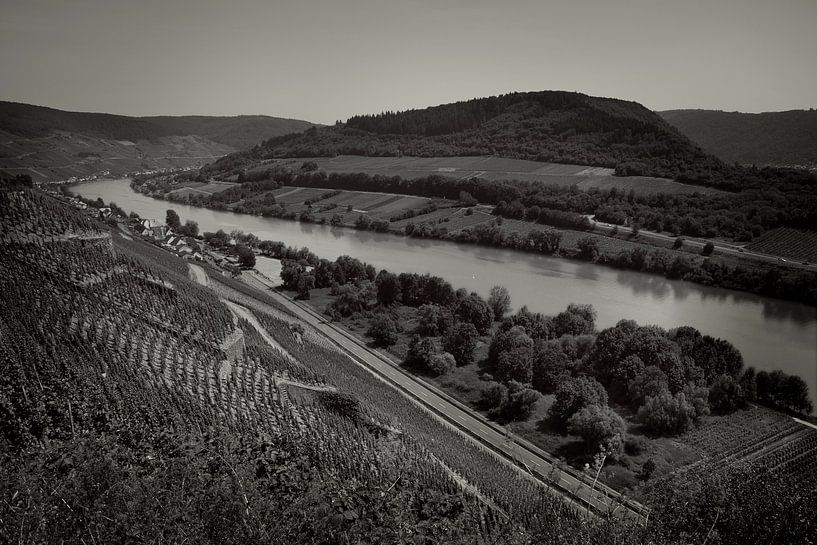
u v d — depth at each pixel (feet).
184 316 391.65
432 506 141.79
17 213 468.34
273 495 148.25
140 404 254.27
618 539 109.40
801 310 624.18
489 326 594.24
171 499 118.62
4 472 124.26
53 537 100.53
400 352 556.10
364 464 257.75
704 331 564.30
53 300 337.52
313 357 447.42
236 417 278.05
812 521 119.44
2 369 252.83
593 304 654.12
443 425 409.90
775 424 412.57
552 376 469.16
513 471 344.90
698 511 122.31
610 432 363.56
